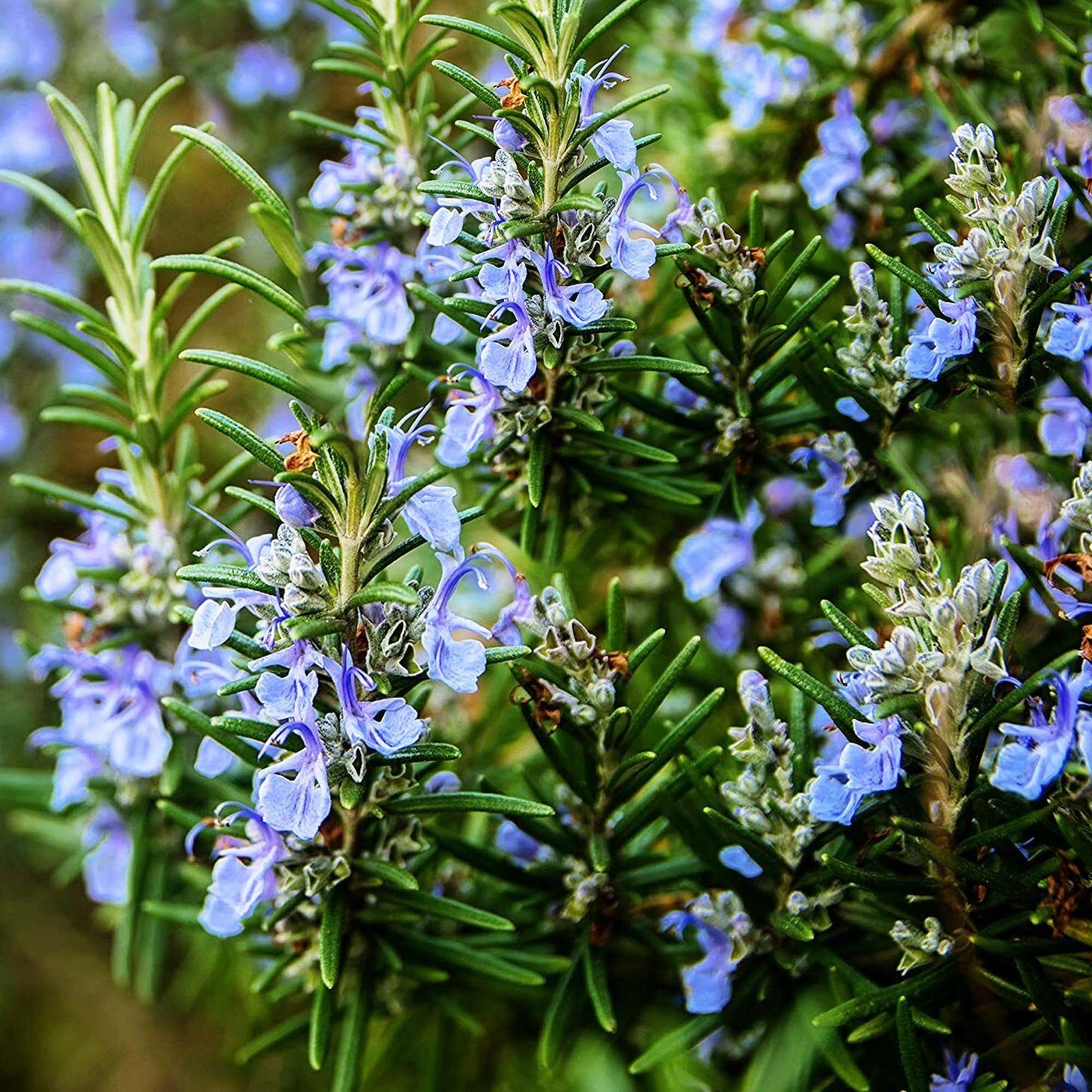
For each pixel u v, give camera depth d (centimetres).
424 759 37
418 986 42
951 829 37
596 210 37
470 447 39
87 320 42
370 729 36
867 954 39
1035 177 41
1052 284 39
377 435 36
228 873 38
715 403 41
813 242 40
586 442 40
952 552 41
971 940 37
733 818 39
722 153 47
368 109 43
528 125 38
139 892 43
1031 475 40
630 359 39
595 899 40
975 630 37
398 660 37
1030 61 46
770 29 46
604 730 39
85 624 43
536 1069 46
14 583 63
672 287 44
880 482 41
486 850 40
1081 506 38
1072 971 38
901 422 41
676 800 39
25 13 63
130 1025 66
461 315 40
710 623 46
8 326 65
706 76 48
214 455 61
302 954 40
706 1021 39
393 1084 48
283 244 40
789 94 46
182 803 44
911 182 44
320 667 36
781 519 46
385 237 43
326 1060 48
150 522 43
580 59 38
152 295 43
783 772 38
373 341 43
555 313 38
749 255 40
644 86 51
